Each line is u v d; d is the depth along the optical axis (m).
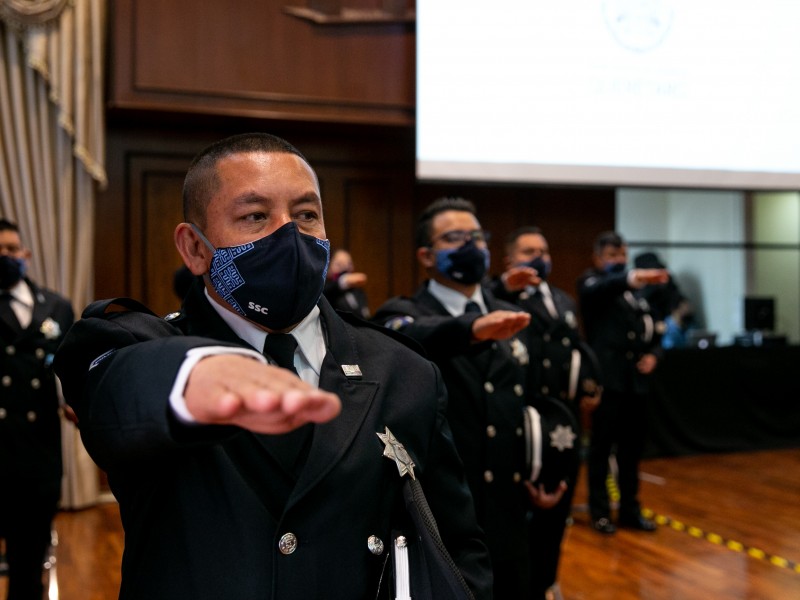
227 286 0.94
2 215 4.64
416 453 1.00
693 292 8.84
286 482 0.88
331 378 0.95
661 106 5.25
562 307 3.50
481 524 2.12
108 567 3.62
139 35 4.64
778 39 5.52
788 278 8.41
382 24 5.12
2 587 3.35
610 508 4.36
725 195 8.41
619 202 8.73
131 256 5.00
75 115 4.64
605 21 5.14
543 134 5.04
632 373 4.30
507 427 2.17
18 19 4.50
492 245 5.79
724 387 6.30
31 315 3.07
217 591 0.83
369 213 5.50
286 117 4.91
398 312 2.29
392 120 5.12
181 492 0.86
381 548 0.91
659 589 3.35
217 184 0.96
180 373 0.70
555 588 2.79
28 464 2.93
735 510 4.62
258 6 4.87
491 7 4.96
